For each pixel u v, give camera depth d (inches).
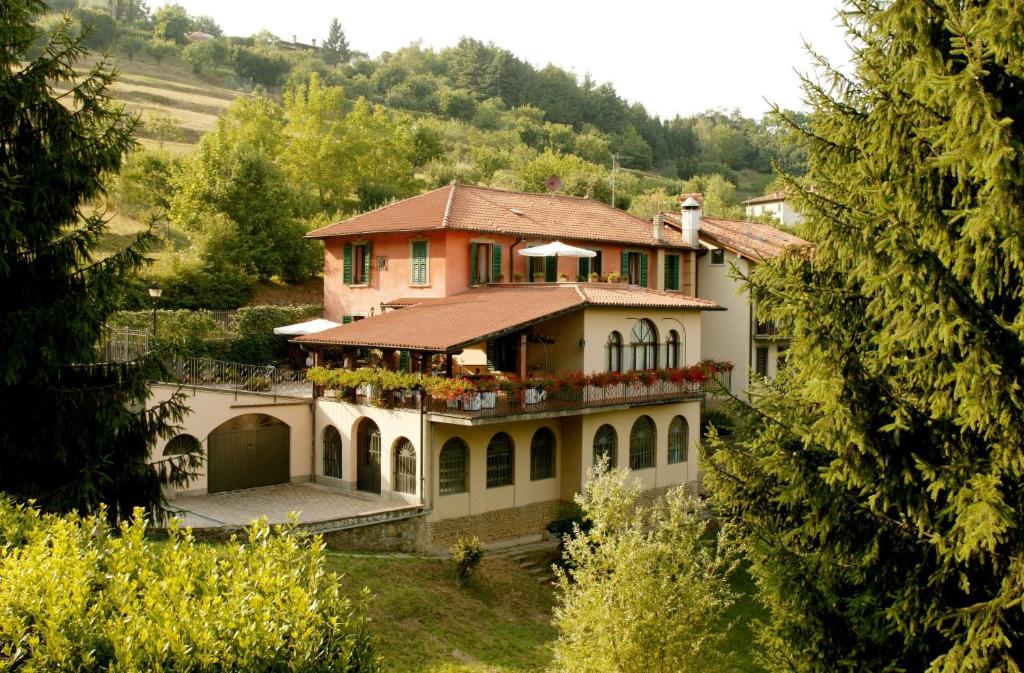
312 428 1031.0
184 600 279.0
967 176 346.0
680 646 507.2
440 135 3378.4
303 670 274.7
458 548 799.7
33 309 507.2
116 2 6087.6
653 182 3986.2
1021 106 359.9
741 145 5324.8
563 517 987.9
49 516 369.7
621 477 559.8
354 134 2236.7
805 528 420.2
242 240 1529.3
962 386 342.0
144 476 576.4
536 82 5521.7
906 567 396.8
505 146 3900.1
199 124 3056.1
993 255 351.9
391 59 6589.6
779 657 433.4
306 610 287.9
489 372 991.0
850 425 381.1
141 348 1026.7
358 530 800.9
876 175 409.4
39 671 250.4
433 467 877.2
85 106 542.6
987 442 374.6
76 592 273.6
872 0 418.6
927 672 354.0
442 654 651.5
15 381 499.2
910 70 382.6
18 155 531.5
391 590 721.0
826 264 475.5
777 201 2586.1
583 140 4291.3
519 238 1195.9
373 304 1251.2
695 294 1419.8
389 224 1208.8
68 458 543.8
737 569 922.1
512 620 752.3
